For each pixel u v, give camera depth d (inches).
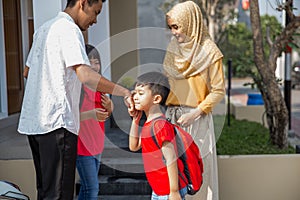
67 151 92.4
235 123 298.8
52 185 93.4
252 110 319.0
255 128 274.7
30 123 93.3
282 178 141.6
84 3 93.4
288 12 178.5
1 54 226.1
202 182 106.4
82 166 109.6
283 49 191.3
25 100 94.8
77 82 92.7
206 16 337.7
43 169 93.6
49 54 90.8
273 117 194.7
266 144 205.6
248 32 506.6
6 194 98.2
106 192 148.0
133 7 277.0
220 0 407.2
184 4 103.7
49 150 92.2
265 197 142.1
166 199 92.1
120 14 277.3
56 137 91.5
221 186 142.3
